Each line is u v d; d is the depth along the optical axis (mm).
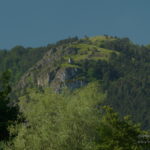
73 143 72938
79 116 76000
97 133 75562
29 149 70375
